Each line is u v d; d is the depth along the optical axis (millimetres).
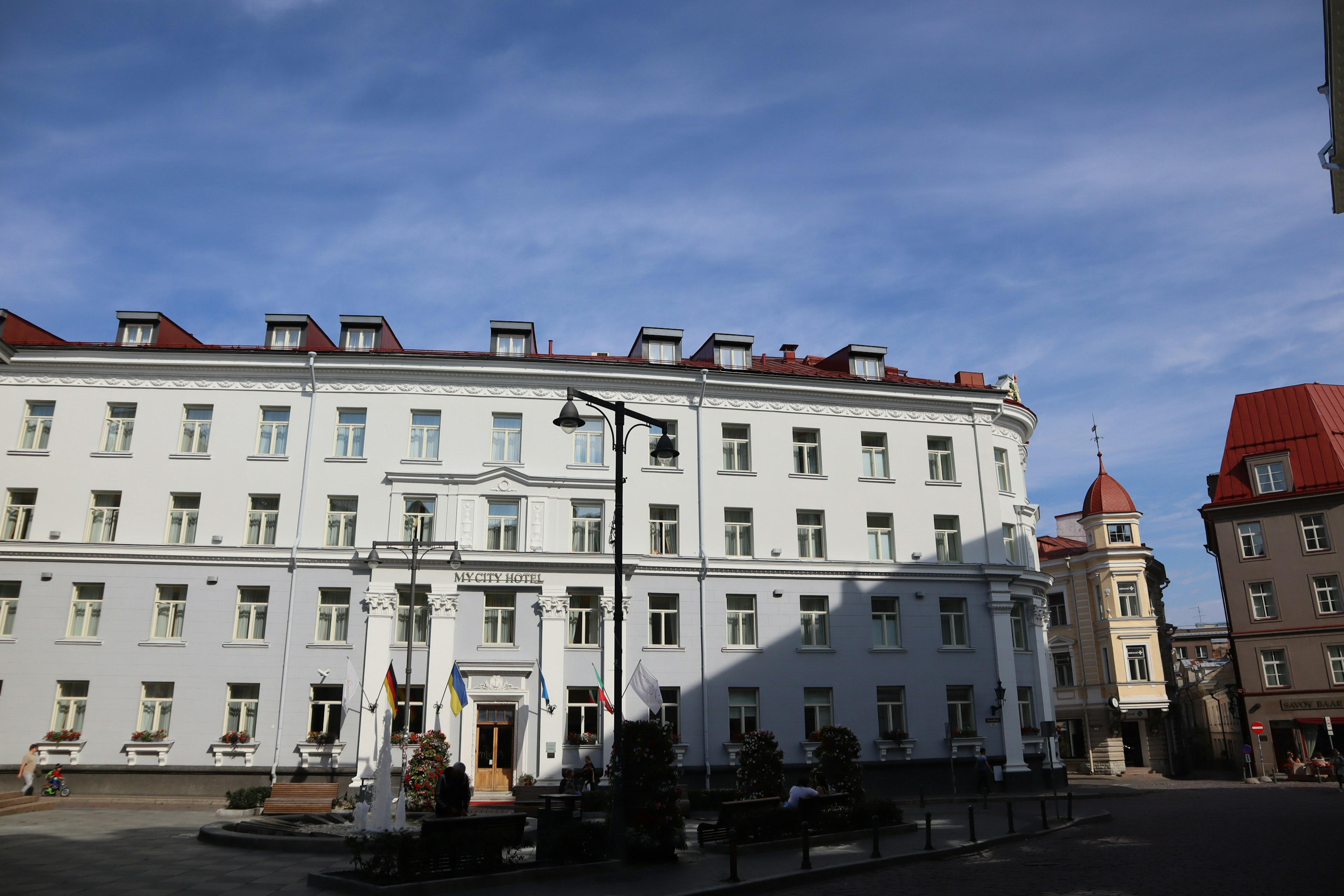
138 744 30094
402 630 32219
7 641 31062
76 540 32281
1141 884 14617
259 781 30250
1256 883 14469
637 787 17797
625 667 32719
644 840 17422
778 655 34250
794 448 37031
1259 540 51969
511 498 33656
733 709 33594
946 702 35312
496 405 34812
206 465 33188
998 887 14859
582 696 32406
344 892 14320
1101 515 56469
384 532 32906
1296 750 48281
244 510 32844
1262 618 50875
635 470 34938
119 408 33969
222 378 34062
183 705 30797
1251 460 52969
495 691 31703
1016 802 32188
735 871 15344
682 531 34750
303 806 26172
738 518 35812
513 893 14539
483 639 32188
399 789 29781
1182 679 75438
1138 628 54562
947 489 37906
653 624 33781
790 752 33312
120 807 27859
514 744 31438
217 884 15070
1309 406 53469
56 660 31000
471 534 33062
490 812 28000
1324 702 48031
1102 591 55750
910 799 33344
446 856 15148
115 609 31531
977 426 38906
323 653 31453
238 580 32031
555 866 16266
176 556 31984
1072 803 27500
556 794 26953
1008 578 36969
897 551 36656
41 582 31672
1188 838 20688
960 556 37375
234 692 31266
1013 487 39969
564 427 19312
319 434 33719
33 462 32906
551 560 32812
